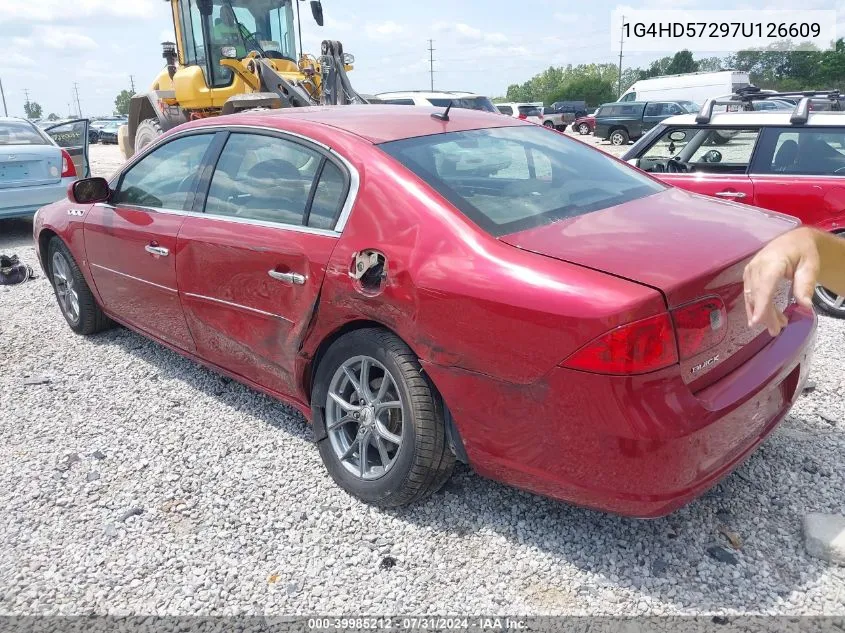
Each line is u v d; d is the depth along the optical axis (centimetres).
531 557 275
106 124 3853
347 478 317
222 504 319
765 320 92
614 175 353
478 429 265
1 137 906
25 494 333
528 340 240
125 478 343
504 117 401
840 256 94
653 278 229
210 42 1110
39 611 258
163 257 402
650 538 281
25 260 826
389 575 270
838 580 254
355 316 296
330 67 1123
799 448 341
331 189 318
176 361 486
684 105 2509
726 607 245
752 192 560
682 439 227
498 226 272
